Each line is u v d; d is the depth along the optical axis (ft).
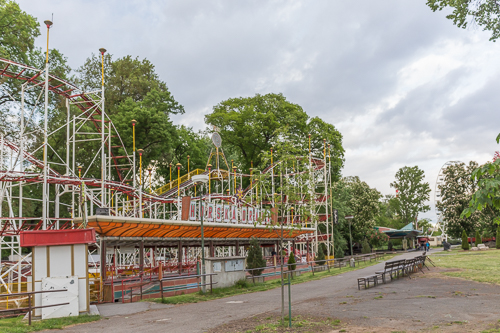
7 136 151.53
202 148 246.27
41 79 121.90
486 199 22.74
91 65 211.82
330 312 45.55
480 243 204.33
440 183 251.39
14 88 151.02
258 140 218.79
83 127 168.76
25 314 53.52
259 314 47.16
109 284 72.38
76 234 53.57
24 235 51.49
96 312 53.83
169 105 212.23
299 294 66.59
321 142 225.97
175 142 214.48
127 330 41.68
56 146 172.04
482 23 68.08
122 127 176.04
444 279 74.28
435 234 361.92
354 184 247.29
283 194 49.03
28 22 146.10
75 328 44.01
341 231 226.17
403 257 168.25
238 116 214.07
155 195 144.66
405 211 388.16
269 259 134.72
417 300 51.44
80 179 106.93
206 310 53.78
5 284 73.15
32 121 159.22
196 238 104.17
